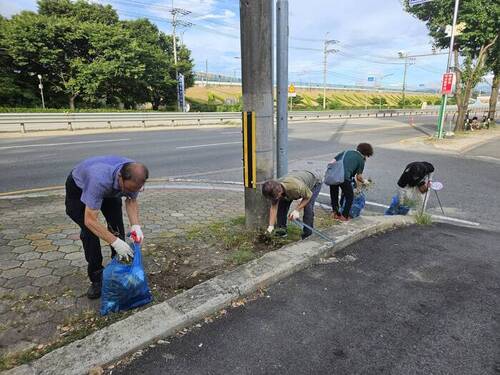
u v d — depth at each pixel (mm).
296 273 3100
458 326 2383
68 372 1858
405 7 18688
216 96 49062
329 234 3805
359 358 2061
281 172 4422
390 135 18109
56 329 2299
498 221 5324
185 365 1987
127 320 2264
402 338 2246
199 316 2393
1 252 3500
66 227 4234
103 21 28172
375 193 6758
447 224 4996
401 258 3498
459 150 12891
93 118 18438
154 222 4512
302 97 60375
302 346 2156
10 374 1830
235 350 2115
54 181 6828
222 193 6215
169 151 10852
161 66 29109
